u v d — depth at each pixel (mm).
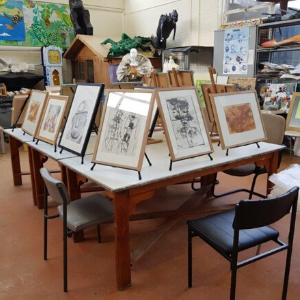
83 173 2105
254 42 5113
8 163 4984
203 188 3428
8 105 6441
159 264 2359
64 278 2064
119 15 8609
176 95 2223
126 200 1963
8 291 2080
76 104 2578
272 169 2773
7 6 7094
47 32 7664
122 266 2051
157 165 2238
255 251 2504
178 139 2162
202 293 2047
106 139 2145
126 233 2018
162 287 2105
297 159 4895
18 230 2875
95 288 2098
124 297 2016
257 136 2637
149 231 2855
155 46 6758
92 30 7395
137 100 2111
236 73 5465
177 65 5703
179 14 7031
